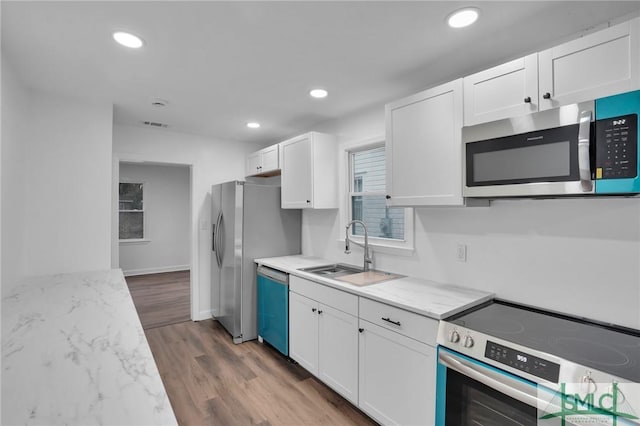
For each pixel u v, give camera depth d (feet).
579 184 4.33
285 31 5.47
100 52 6.12
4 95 6.20
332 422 6.90
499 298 6.44
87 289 6.86
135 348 3.99
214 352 10.30
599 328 4.91
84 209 8.66
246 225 11.20
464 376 4.79
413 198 6.72
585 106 4.25
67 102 8.49
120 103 9.04
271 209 11.78
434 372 5.42
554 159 4.57
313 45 5.94
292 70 6.99
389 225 9.14
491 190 5.32
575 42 4.53
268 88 8.04
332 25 5.29
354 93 8.38
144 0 4.60
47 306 5.71
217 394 7.93
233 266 11.14
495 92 5.41
